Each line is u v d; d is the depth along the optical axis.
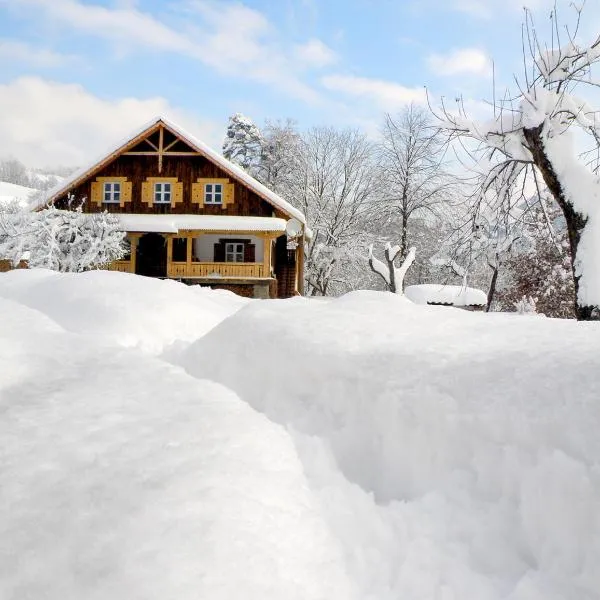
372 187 35.53
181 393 3.47
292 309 4.64
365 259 34.09
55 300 6.73
